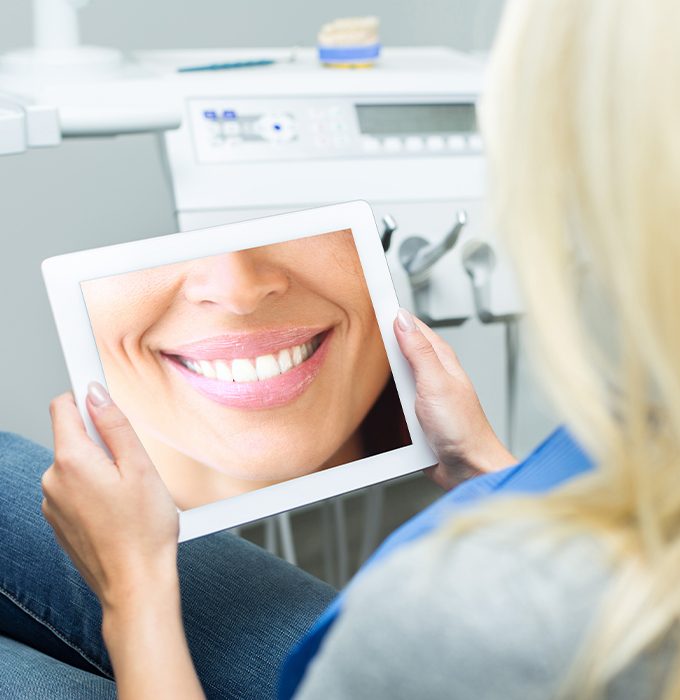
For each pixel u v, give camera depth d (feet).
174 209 3.34
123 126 3.04
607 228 0.98
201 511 2.19
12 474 2.70
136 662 1.71
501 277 3.54
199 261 2.26
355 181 3.51
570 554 1.06
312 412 2.27
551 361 1.05
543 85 1.03
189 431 2.18
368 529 4.61
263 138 3.47
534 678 1.03
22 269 4.66
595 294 1.07
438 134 3.69
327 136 3.54
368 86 3.66
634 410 1.01
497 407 4.07
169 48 4.66
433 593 1.08
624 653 0.99
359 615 1.13
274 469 2.24
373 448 2.31
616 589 1.02
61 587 2.48
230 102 3.49
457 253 3.53
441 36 5.26
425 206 3.55
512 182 1.06
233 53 4.11
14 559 2.54
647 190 0.95
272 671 2.25
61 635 2.50
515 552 1.07
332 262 2.35
